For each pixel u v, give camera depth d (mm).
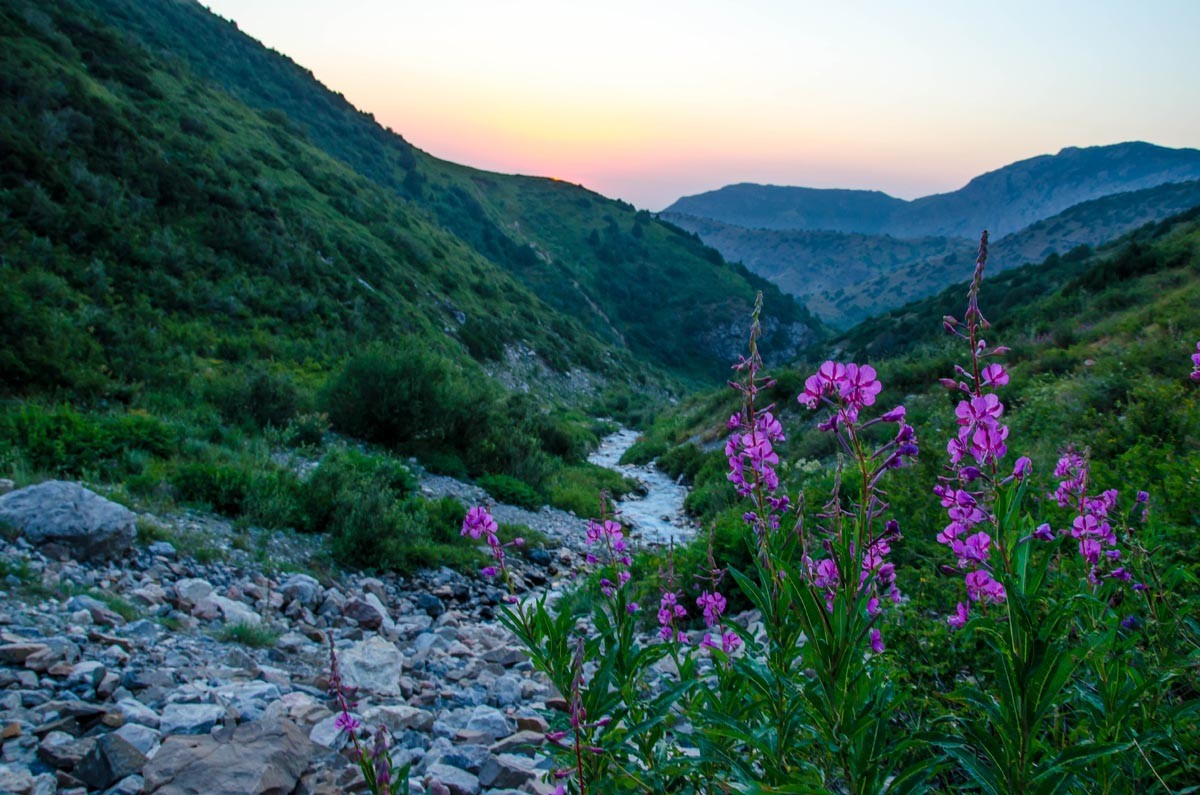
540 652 2422
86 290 19828
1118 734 1921
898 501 5914
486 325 50875
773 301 133000
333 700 4785
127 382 15258
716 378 112500
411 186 108188
